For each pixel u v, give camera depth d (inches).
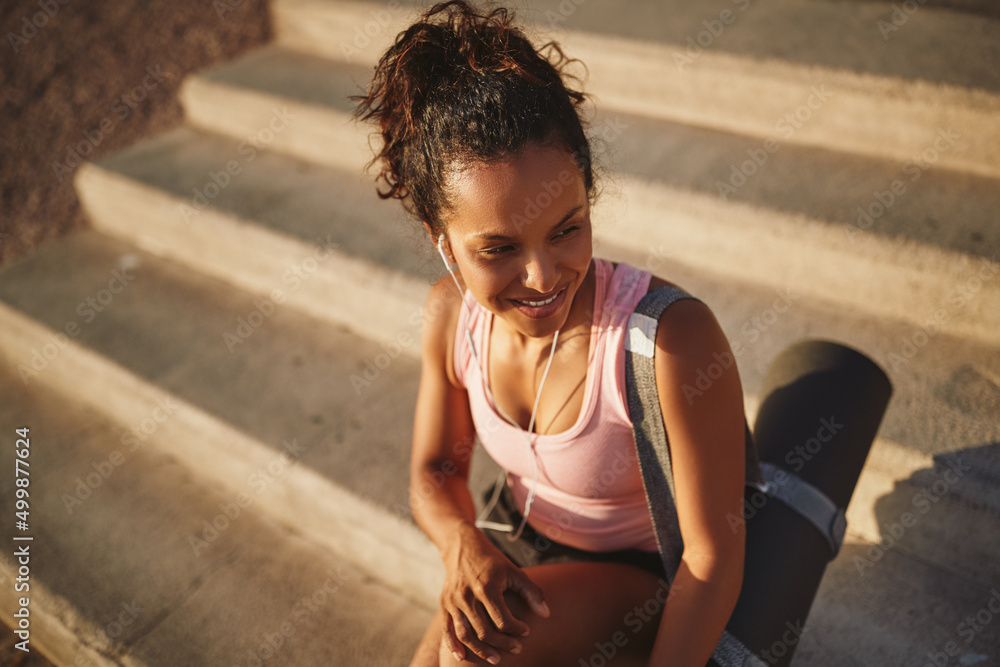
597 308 44.6
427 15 41.1
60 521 86.4
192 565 80.7
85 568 81.0
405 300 90.8
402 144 41.9
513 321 42.1
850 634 63.6
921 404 68.6
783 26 97.7
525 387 48.7
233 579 79.1
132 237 117.9
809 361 62.5
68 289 109.1
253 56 130.6
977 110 79.4
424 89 38.4
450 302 51.6
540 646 43.8
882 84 83.3
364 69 120.3
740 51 92.7
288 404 89.0
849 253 77.3
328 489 79.0
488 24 40.3
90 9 159.3
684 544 45.1
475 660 43.2
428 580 75.7
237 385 91.7
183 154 119.6
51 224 123.0
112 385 96.2
